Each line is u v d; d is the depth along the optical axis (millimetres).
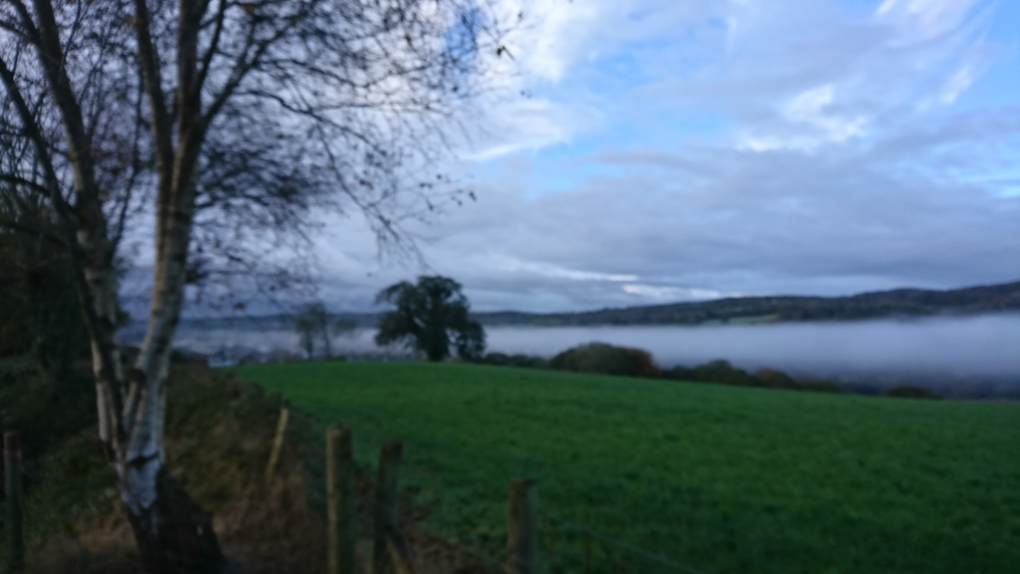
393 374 36469
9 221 7180
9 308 11430
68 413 13383
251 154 7996
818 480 13398
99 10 7172
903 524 10711
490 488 11711
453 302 64562
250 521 9102
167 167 7277
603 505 11195
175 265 7125
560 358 63312
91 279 7227
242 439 12539
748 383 54125
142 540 7117
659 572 8367
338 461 5406
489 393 27406
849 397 32375
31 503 9820
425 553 8109
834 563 9039
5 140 7273
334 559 5426
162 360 7125
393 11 7570
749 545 9539
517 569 4328
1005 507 11750
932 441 18406
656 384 37250
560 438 17125
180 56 7137
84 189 7227
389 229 8320
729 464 14641
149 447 7105
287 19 7559
